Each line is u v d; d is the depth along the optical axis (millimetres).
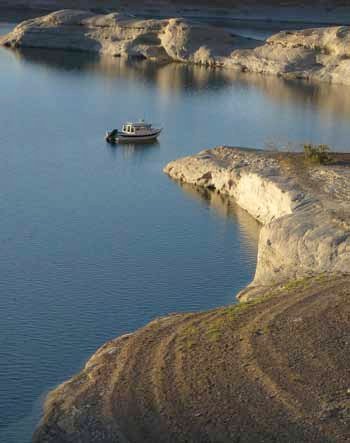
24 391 35688
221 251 53500
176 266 50938
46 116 95125
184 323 37406
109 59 143125
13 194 64938
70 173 71938
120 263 51250
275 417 29234
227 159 66688
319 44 129000
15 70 127250
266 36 168375
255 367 32250
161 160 77375
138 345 35438
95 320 43156
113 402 31031
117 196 65188
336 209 49094
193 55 140250
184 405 30250
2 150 79062
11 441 31594
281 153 63906
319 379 31344
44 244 54188
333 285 40125
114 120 94438
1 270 49719
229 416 29438
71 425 30172
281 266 45125
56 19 156000
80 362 38562
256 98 108938
